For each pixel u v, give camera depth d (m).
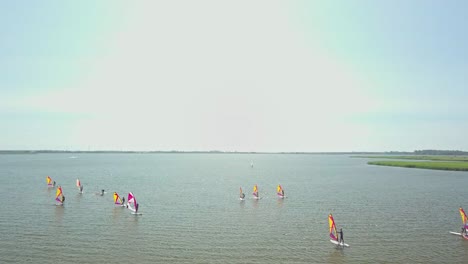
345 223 59.56
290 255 43.44
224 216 65.00
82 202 79.25
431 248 45.97
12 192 94.69
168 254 43.66
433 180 129.00
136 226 57.09
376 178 140.00
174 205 76.12
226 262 41.12
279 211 69.94
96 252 44.19
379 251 44.81
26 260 41.31
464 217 52.00
